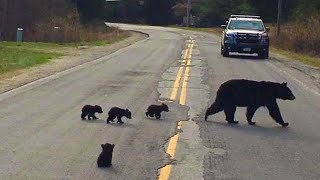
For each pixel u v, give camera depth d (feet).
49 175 28.58
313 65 112.57
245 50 115.75
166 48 136.87
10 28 170.91
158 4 382.63
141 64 91.91
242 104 44.83
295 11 228.84
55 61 93.61
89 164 30.83
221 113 48.70
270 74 84.23
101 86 62.90
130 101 53.01
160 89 61.98
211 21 334.65
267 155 34.83
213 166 31.58
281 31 186.19
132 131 39.83
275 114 44.88
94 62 94.07
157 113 45.21
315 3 210.38
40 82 65.05
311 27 157.69
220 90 44.93
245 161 33.06
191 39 190.39
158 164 31.42
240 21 122.01
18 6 174.50
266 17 279.28
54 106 48.85
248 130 42.47
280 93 44.96
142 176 29.01
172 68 86.58
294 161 33.63
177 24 377.50
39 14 178.29
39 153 32.78
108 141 36.42
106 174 29.12
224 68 90.07
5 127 39.58
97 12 254.88
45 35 158.92
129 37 196.03
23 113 45.09
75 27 170.60
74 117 44.14
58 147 34.32
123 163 31.35
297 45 153.48
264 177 29.91
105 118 44.34
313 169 31.94
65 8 197.57
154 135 38.86
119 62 94.68
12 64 84.28
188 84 67.21
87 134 38.24
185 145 36.29
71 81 66.69
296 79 79.82
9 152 32.78
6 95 54.44
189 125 43.06
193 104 52.54
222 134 40.42
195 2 367.25
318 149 37.11
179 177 29.12
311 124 46.03
